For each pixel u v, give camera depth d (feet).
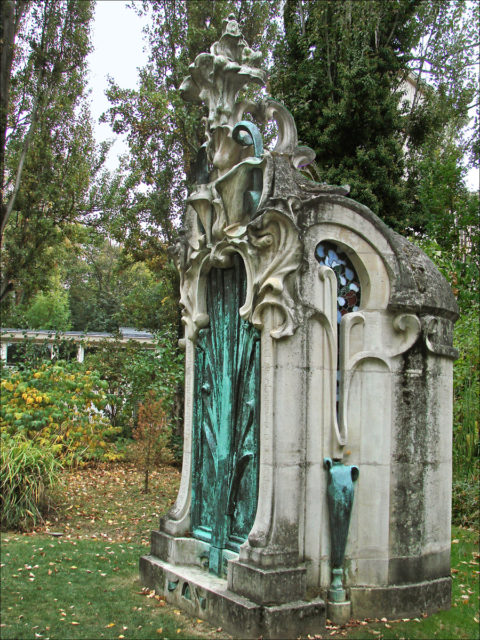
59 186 52.70
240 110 14.88
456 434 25.34
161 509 25.43
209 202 15.06
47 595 14.43
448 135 52.70
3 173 49.24
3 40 49.44
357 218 13.58
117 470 35.24
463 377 25.71
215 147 15.19
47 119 51.62
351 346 13.30
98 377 35.29
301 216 12.98
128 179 46.24
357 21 42.78
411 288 13.53
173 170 46.55
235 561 12.32
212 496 14.62
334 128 39.06
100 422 36.19
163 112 43.88
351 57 41.24
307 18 45.88
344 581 12.70
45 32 51.39
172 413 42.98
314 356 12.81
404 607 12.92
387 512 13.03
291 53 44.50
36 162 50.98
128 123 45.85
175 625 12.44
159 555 15.19
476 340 25.90
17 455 22.07
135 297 52.75
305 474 12.50
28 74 51.31
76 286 117.60
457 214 36.42
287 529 12.10
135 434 32.55
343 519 12.50
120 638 11.89
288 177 13.43
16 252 49.93
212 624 12.29
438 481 13.91
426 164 40.09
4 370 37.01
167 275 46.93
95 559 17.57
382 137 39.40
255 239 13.08
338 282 13.64
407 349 13.48
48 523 21.75
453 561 18.28
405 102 47.14
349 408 13.14
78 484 29.94
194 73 15.64
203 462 15.11
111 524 22.50
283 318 12.59
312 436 12.66
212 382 14.87
